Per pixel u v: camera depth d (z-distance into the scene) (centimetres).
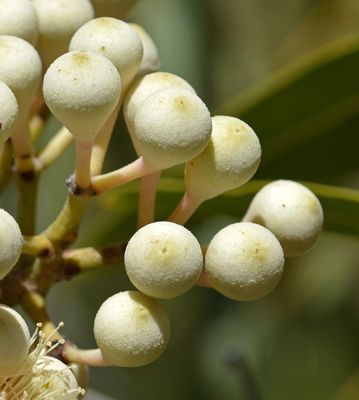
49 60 22
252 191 25
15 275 21
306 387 35
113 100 19
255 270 19
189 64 32
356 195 24
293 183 21
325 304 35
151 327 19
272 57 33
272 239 20
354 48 26
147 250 19
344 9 33
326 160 28
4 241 18
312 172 28
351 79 26
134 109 20
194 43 32
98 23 20
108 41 20
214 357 34
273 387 35
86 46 20
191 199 20
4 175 22
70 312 33
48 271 21
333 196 24
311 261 34
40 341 19
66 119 19
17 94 20
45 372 19
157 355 19
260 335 35
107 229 27
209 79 32
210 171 20
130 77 20
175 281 19
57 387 19
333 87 27
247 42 33
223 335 34
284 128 27
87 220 31
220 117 20
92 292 33
